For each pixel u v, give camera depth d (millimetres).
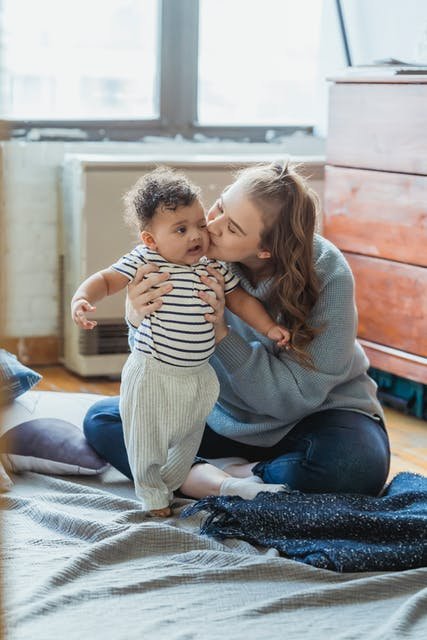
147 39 4117
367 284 3420
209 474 2242
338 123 3488
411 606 1688
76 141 3969
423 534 1994
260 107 4426
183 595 1739
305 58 4445
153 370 2076
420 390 3316
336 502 2080
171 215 2033
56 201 3904
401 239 3254
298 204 2102
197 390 2100
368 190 3375
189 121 4199
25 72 3930
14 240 3867
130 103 4141
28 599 1656
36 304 3939
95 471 2400
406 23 3811
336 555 1895
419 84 3123
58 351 3992
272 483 2252
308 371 2217
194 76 4176
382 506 2121
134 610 1663
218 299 2100
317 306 2219
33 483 2342
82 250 3635
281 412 2260
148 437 2094
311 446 2219
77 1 3979
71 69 4012
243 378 2219
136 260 2086
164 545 1939
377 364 3391
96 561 1838
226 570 1817
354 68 3469
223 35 4297
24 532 1990
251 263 2207
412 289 3234
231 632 1604
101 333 3719
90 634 1559
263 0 4336
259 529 2029
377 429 2305
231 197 2092
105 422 2389
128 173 3633
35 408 2586
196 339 2066
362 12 4086
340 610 1722
